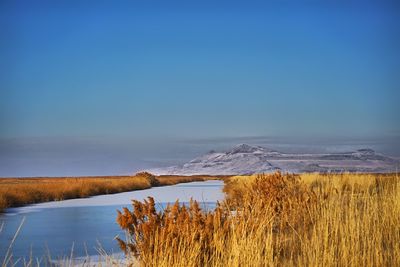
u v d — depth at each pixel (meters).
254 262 6.81
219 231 7.79
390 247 8.00
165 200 28.80
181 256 6.84
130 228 8.23
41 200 32.00
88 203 29.47
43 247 12.95
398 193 9.63
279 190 13.52
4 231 16.39
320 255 7.18
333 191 11.16
